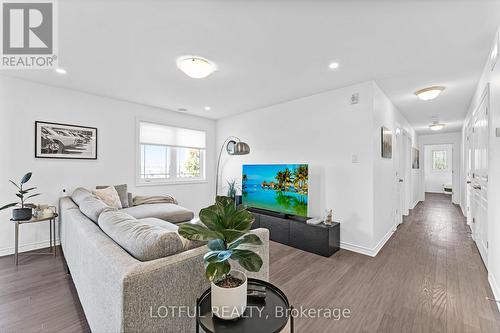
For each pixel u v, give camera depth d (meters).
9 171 2.86
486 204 2.49
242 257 1.03
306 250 3.05
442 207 6.36
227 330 0.93
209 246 1.08
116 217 1.55
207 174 5.18
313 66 2.54
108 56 2.34
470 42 2.04
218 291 0.98
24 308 1.79
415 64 2.47
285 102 3.89
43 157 3.09
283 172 3.53
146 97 3.68
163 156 4.52
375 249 2.94
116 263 1.04
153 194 4.27
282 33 1.92
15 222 2.65
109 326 1.05
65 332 1.53
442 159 9.81
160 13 1.68
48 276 2.29
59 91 3.21
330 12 1.66
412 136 6.28
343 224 3.14
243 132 4.68
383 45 2.09
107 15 1.71
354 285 2.15
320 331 1.55
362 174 2.97
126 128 3.89
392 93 3.41
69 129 3.30
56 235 3.18
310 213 3.52
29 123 2.99
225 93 3.46
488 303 1.87
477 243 3.11
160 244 1.14
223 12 1.67
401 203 4.67
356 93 3.03
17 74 2.79
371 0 1.53
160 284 1.03
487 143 2.37
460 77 2.80
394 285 2.15
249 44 2.10
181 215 3.43
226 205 1.12
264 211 3.93
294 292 2.03
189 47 2.16
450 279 2.27
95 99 3.55
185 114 4.77
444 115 4.87
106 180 3.66
